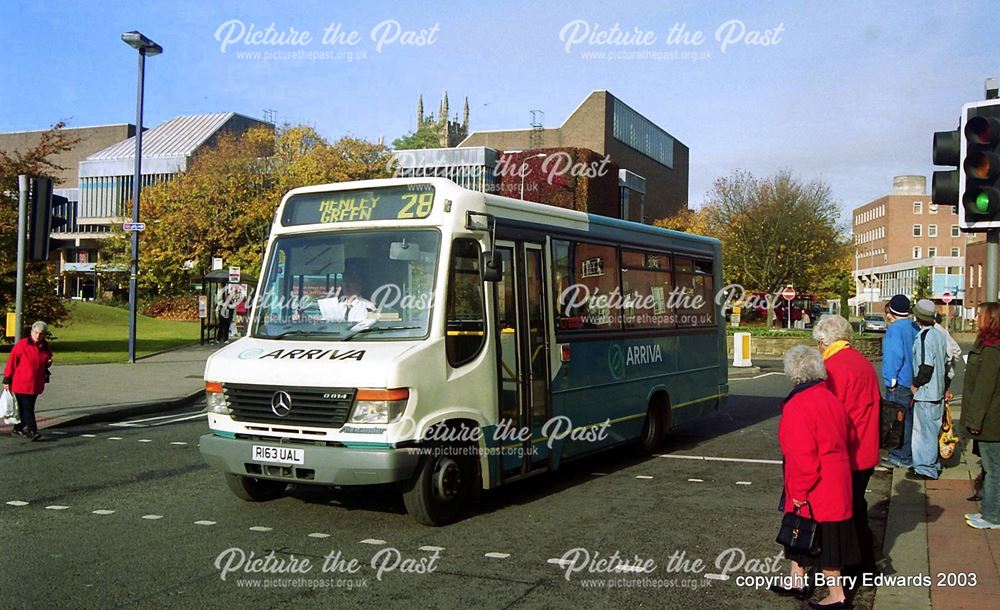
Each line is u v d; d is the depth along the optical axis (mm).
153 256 56438
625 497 9086
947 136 8672
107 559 6551
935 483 9602
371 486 9242
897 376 9984
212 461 7773
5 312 25938
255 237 54125
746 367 27891
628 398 11000
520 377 8750
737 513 8336
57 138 26953
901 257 118438
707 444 12938
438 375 7582
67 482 9484
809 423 5359
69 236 93188
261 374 7598
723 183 56125
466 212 8094
